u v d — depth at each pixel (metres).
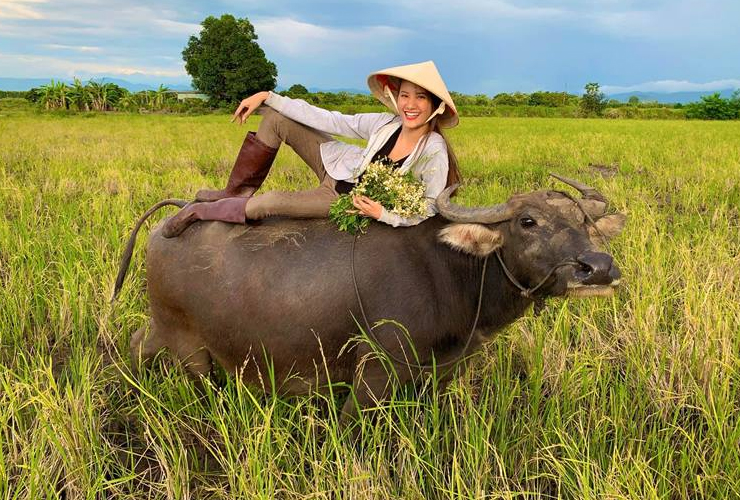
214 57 67.44
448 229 3.00
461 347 3.22
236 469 2.95
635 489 2.84
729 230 7.08
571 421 3.45
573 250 2.81
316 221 3.33
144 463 3.36
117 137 20.64
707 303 4.25
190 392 3.57
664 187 10.24
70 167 11.82
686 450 3.20
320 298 3.09
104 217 7.18
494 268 3.14
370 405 3.22
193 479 3.20
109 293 4.74
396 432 3.19
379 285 3.06
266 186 9.88
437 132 3.44
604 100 59.97
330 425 3.37
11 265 5.38
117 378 3.87
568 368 4.00
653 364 3.75
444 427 3.33
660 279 4.97
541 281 2.91
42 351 4.32
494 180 11.22
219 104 67.44
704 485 3.02
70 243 5.73
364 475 2.73
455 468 2.76
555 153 15.46
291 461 3.14
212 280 3.21
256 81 67.81
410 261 3.10
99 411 3.59
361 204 3.10
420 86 3.20
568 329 4.34
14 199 8.16
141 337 3.74
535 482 3.15
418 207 3.12
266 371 3.30
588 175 11.54
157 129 26.11
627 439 3.31
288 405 3.32
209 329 3.29
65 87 53.94
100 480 2.84
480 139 20.09
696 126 32.78
